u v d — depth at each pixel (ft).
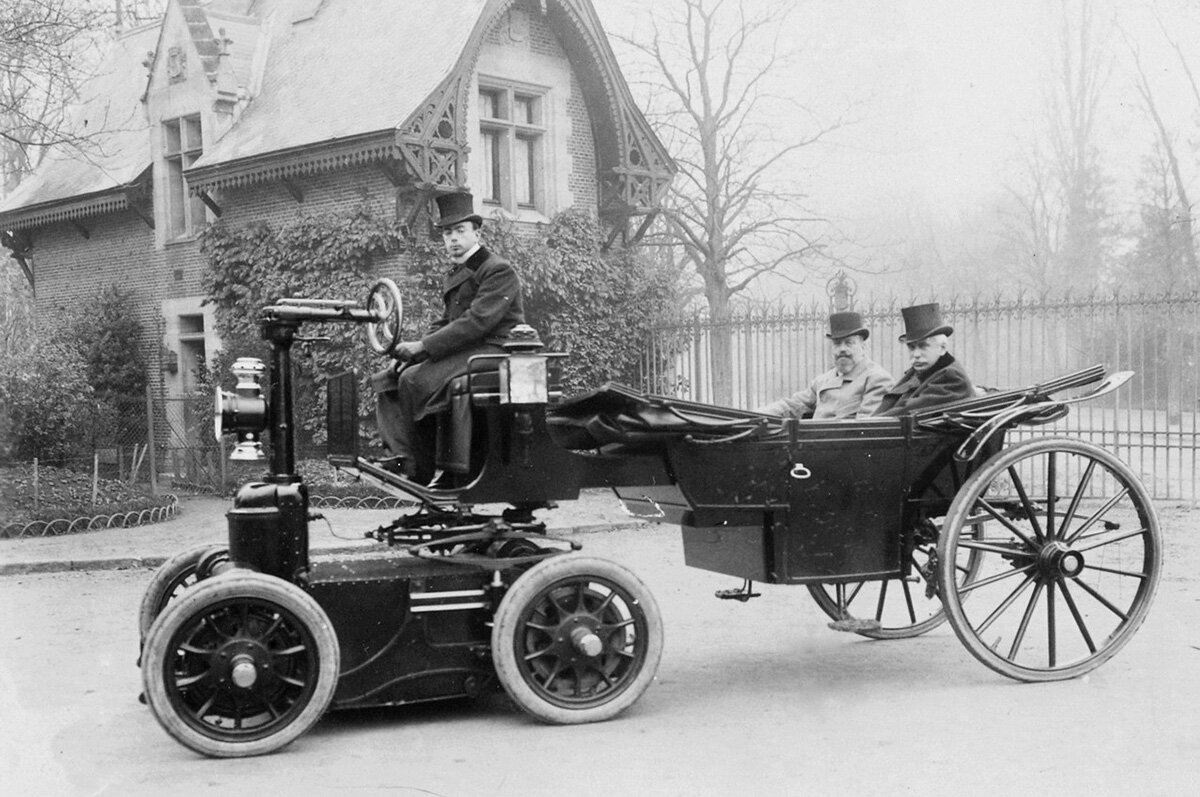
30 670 22.06
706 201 87.66
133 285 74.64
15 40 52.03
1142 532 20.20
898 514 19.77
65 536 43.80
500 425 17.67
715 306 87.61
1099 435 59.88
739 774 14.88
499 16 60.75
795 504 19.12
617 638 18.03
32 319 91.81
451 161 57.98
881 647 23.12
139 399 70.38
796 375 75.25
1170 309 50.31
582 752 16.06
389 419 20.11
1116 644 20.13
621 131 67.51
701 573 33.63
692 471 18.65
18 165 97.50
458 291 19.83
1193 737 16.21
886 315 57.06
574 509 49.60
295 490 17.58
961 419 19.63
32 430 56.75
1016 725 16.98
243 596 16.08
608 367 65.57
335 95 62.59
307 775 15.24
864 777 14.65
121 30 89.04
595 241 66.49
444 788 14.57
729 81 86.79
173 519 50.21
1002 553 19.84
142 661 15.97
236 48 70.54
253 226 63.46
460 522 19.67
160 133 71.36
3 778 15.21
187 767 15.67
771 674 20.81
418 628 17.46
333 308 18.29
